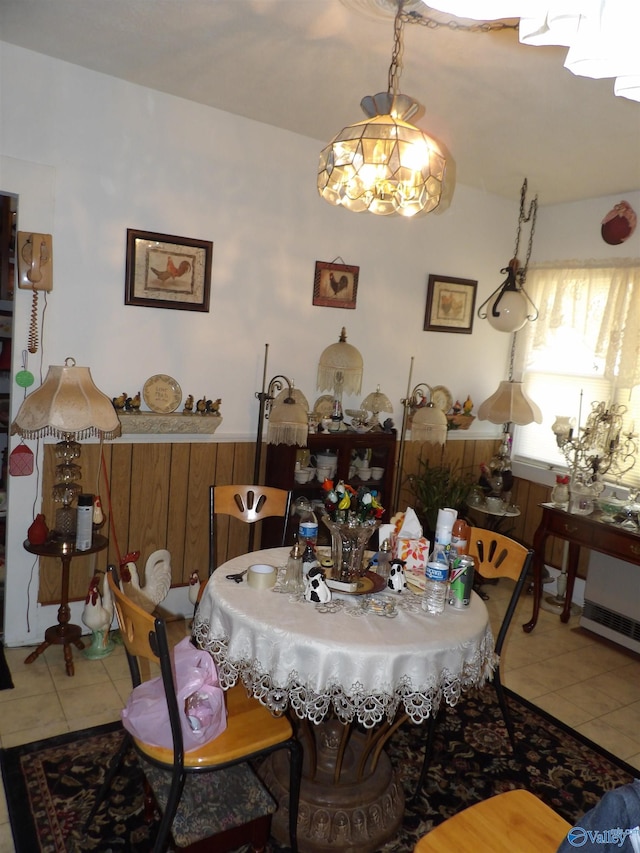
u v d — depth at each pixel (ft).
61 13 7.40
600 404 12.46
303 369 11.83
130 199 9.75
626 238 12.30
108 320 9.84
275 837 6.47
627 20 2.36
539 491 14.16
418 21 6.66
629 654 11.23
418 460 13.65
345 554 6.97
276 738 5.87
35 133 8.89
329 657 5.62
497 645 7.86
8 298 12.09
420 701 5.75
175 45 8.02
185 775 5.60
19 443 9.33
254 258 11.00
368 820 6.41
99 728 7.93
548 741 8.45
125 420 9.92
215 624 6.41
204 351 10.76
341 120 10.30
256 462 10.97
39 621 9.85
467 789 7.40
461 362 14.05
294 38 7.47
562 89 8.04
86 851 6.09
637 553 10.50
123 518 10.36
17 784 6.89
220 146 10.37
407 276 12.89
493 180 12.55
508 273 12.69
